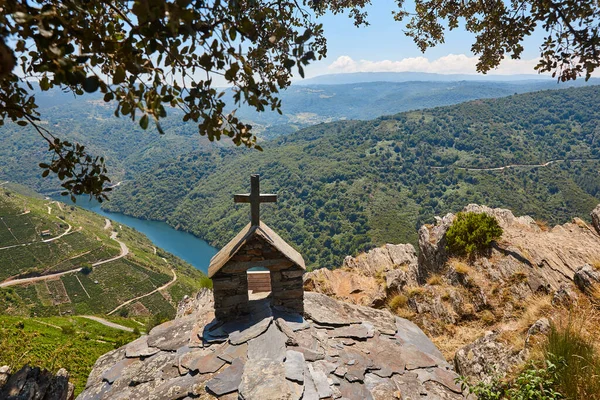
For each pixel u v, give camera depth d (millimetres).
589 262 13125
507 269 13742
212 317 7348
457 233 15820
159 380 5926
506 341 9289
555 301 10734
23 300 144250
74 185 4883
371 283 17859
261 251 6961
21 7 2455
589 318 8961
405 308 14711
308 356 5988
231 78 3283
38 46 2654
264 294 7844
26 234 190125
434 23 8406
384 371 6324
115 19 4090
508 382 7082
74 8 2631
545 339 7520
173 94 3324
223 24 3262
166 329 7422
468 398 6590
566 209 188000
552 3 5039
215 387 5320
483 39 7316
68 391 6105
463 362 9570
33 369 6000
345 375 5820
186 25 2637
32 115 4508
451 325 12922
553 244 14594
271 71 5242
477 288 13500
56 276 164250
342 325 7516
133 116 2977
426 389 6258
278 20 5133
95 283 163750
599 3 4879
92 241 196000
